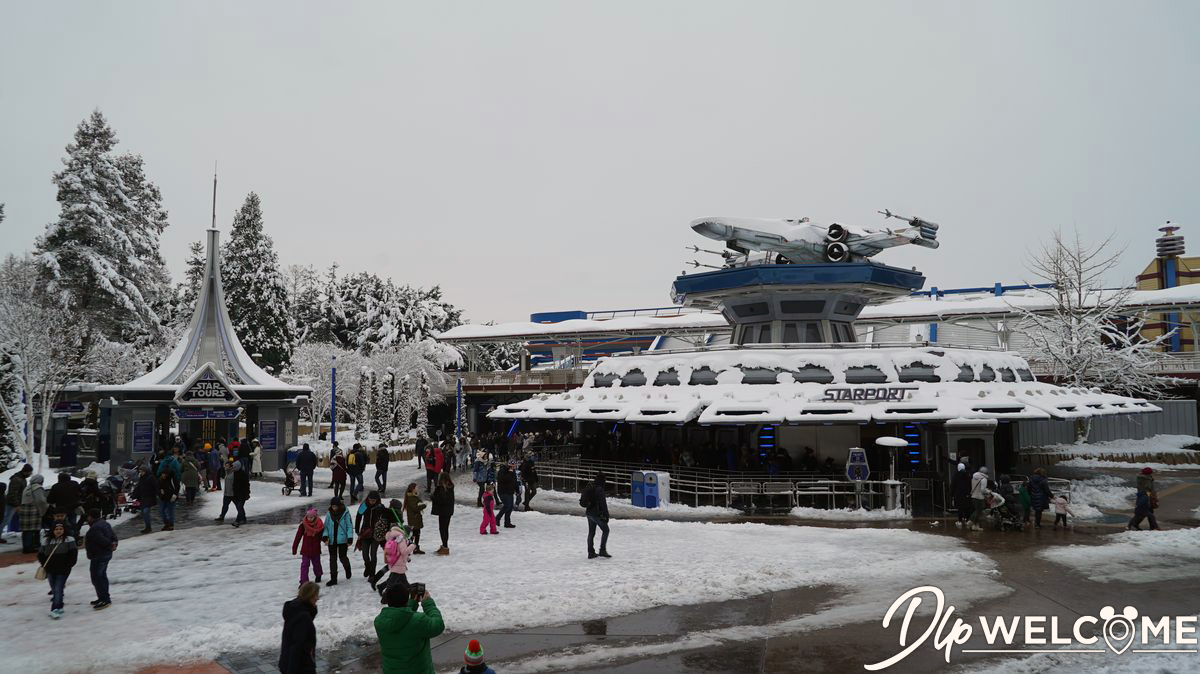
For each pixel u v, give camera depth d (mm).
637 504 26844
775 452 30312
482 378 65438
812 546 18734
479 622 12766
